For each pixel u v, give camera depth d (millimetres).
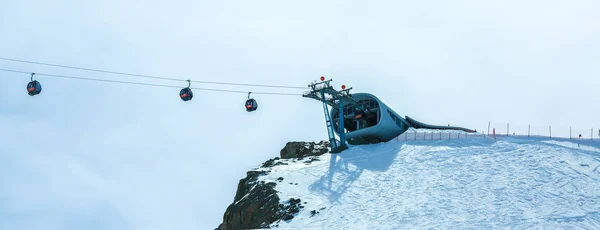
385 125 66500
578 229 31781
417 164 49219
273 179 49375
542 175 41969
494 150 50750
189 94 48375
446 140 57625
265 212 42781
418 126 73062
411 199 39844
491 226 32906
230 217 45719
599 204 35719
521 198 37562
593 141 53031
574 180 40469
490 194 38875
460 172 44938
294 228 37281
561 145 51438
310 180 48250
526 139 55156
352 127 74062
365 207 39562
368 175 47781
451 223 34062
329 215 38969
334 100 67312
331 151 60688
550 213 34531
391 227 34688
